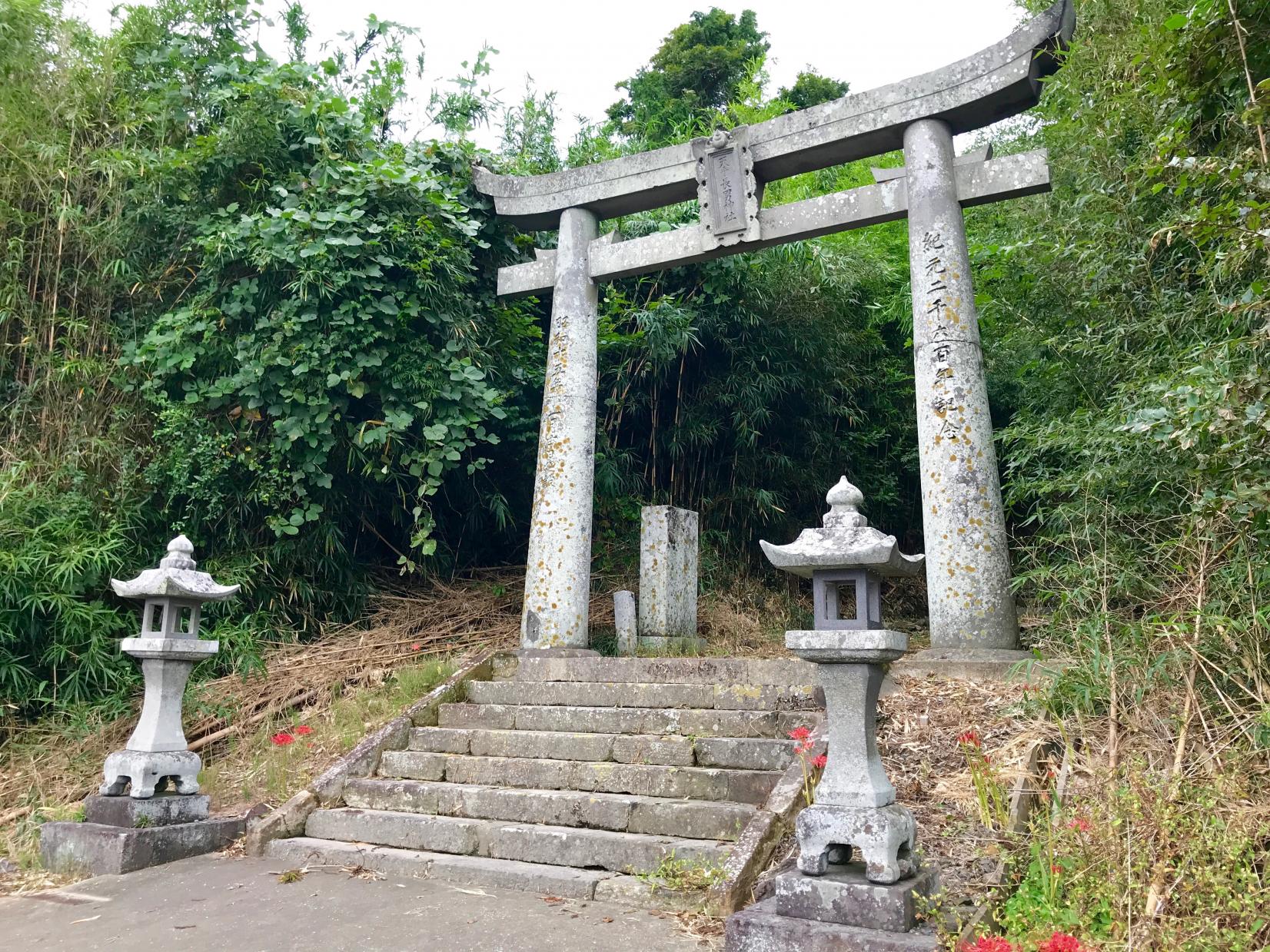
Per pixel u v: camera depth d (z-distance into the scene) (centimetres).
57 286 713
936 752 428
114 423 712
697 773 448
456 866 415
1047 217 704
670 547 745
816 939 287
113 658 621
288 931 345
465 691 605
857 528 328
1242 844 286
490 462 872
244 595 704
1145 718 394
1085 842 312
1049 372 639
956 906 314
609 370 936
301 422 689
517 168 984
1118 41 590
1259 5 393
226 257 697
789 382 961
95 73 762
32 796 526
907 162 641
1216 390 329
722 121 1090
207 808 481
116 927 357
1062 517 523
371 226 710
